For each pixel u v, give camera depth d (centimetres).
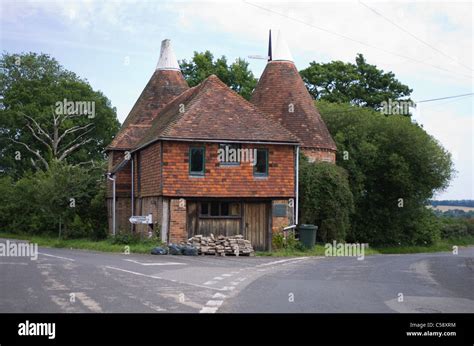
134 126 3738
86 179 3934
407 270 1902
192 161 2817
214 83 3086
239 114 2962
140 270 1741
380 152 4466
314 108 3859
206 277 1590
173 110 3306
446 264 2194
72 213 3934
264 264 2134
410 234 4822
